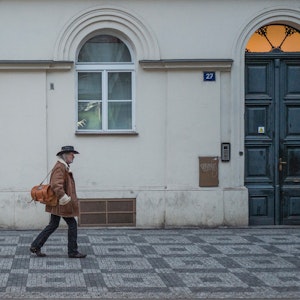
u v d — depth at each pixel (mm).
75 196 9438
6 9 11906
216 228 12227
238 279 8273
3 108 11914
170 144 12164
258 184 12594
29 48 11953
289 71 12633
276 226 12523
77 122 12242
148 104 12172
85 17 12039
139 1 12133
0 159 11922
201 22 12219
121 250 10086
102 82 12312
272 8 12312
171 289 7734
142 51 12164
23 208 11945
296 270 8820
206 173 12211
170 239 11094
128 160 12172
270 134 12594
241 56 12289
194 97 12188
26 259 9289
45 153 11977
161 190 12156
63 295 7379
